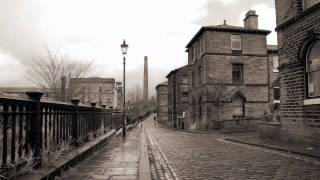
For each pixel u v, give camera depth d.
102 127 14.41
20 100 5.26
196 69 38.12
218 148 14.45
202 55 35.31
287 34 15.21
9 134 5.61
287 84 15.23
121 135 21.69
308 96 13.95
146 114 107.00
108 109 17.44
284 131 15.59
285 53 15.41
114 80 79.56
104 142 12.94
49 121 6.85
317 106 13.07
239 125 31.39
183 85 56.41
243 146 15.18
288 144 14.66
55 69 21.81
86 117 10.75
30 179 4.97
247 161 10.30
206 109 33.81
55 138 7.30
